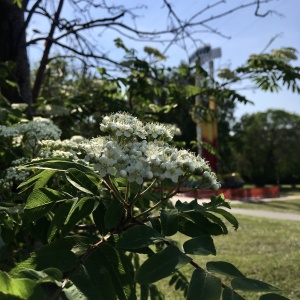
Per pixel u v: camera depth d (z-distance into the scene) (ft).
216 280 3.92
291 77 16.40
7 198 8.61
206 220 5.68
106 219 5.33
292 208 66.23
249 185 170.40
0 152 10.03
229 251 29.68
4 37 16.17
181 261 4.08
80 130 17.07
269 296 3.75
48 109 15.57
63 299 3.85
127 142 6.11
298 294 19.40
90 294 3.87
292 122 154.81
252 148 156.46
